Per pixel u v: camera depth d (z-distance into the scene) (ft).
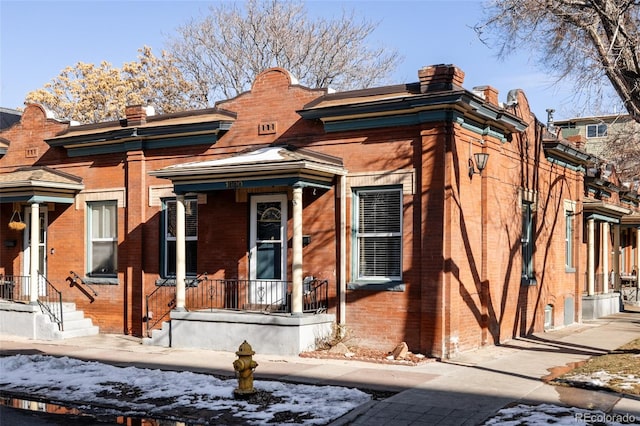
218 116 57.47
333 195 52.03
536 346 54.19
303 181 49.06
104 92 132.26
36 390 39.22
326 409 33.42
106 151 63.36
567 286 73.46
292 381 39.78
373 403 34.60
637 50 44.96
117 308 62.28
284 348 48.62
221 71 136.87
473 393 36.58
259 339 49.73
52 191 62.95
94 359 48.70
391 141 49.83
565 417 31.22
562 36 48.19
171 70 136.87
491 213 53.78
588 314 80.02
